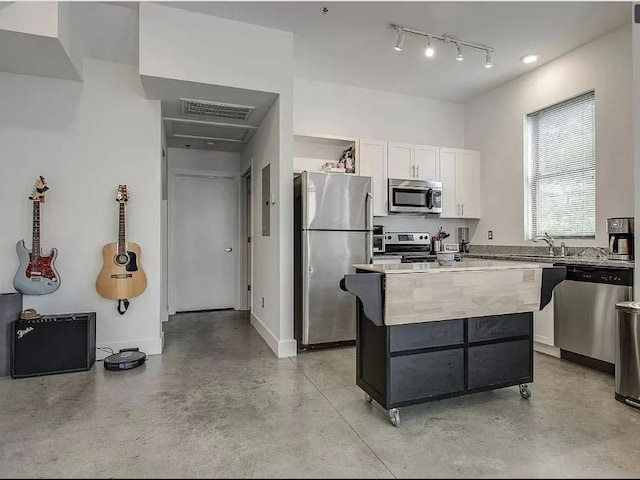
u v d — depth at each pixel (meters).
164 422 2.21
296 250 3.82
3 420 2.23
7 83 3.16
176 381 2.86
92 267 3.36
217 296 5.62
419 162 4.66
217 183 5.59
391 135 4.89
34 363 2.94
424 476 1.72
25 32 2.52
